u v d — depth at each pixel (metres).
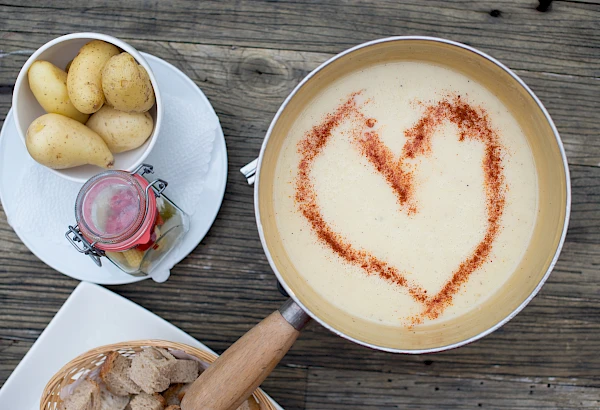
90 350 0.63
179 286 0.69
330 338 0.69
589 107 0.69
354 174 0.60
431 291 0.59
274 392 0.69
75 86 0.59
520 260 0.59
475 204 0.59
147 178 0.66
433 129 0.60
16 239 0.69
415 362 0.70
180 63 0.69
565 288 0.69
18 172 0.67
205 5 0.69
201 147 0.67
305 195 0.60
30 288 0.69
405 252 0.59
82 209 0.58
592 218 0.69
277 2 0.69
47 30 0.69
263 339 0.56
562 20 0.69
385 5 0.69
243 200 0.69
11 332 0.69
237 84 0.69
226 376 0.56
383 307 0.59
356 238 0.59
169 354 0.65
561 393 0.69
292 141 0.60
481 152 0.59
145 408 0.64
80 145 0.59
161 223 0.63
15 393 0.67
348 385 0.70
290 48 0.69
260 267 0.69
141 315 0.67
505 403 0.69
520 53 0.68
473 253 0.59
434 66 0.60
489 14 0.68
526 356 0.69
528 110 0.58
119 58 0.58
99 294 0.67
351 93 0.60
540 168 0.59
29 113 0.62
